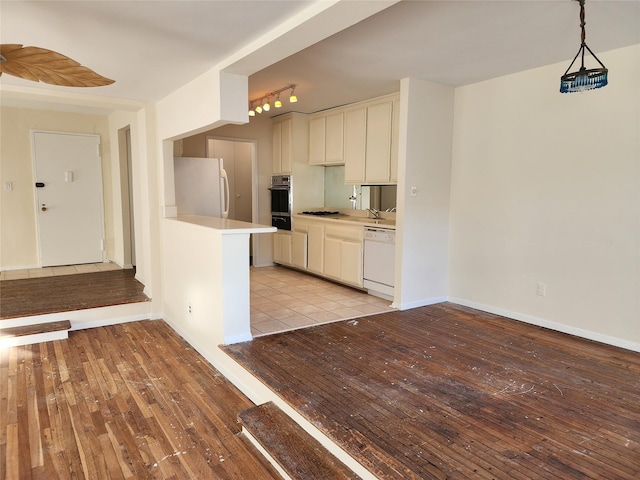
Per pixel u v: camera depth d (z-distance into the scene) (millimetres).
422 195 4234
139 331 3949
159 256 4254
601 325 3354
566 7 2400
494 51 3184
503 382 2639
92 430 2365
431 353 3090
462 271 4395
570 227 3500
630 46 3076
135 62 2893
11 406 2611
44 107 5336
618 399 2441
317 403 2346
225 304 3100
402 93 4020
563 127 3494
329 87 4305
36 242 5648
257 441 2197
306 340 3303
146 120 4070
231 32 2355
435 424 2160
